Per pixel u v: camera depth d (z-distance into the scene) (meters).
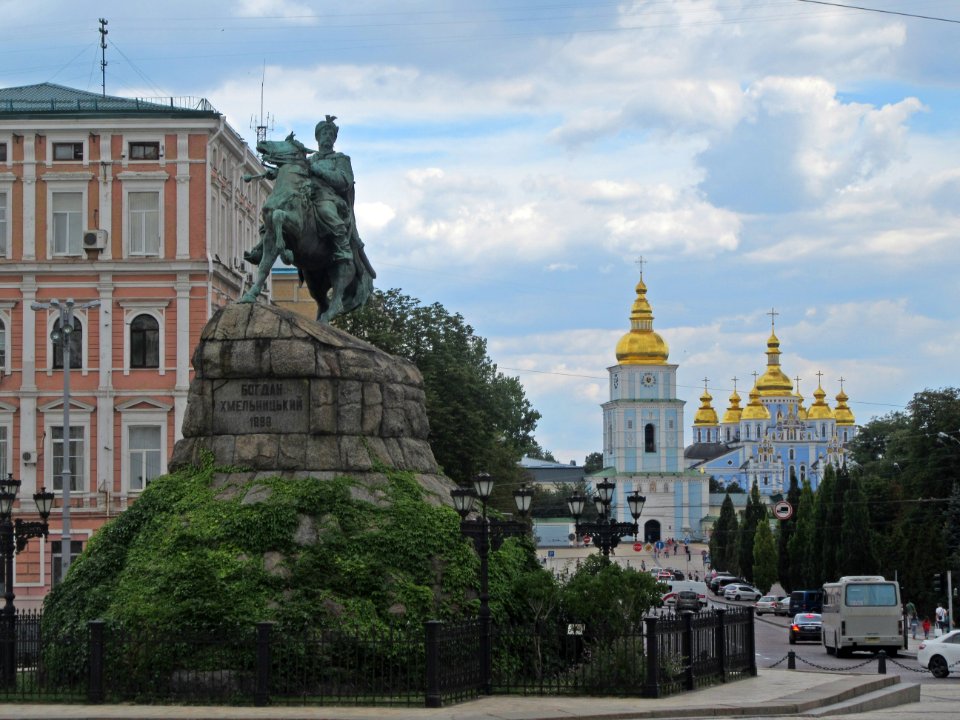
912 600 77.19
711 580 131.25
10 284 68.56
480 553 29.62
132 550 31.47
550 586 31.23
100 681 27.55
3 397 68.19
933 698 34.28
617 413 191.62
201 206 68.69
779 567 107.50
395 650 28.03
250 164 77.81
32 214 68.69
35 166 68.81
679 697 28.97
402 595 30.14
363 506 31.62
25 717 25.19
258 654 26.98
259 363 32.72
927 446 98.88
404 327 76.25
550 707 26.53
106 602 30.42
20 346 68.44
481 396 75.44
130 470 67.88
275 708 26.30
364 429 33.19
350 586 30.03
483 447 73.06
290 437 32.53
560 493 185.38
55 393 68.19
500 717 24.81
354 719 24.53
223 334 33.00
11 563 33.69
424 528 31.58
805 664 48.44
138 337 68.50
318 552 30.33
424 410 35.81
